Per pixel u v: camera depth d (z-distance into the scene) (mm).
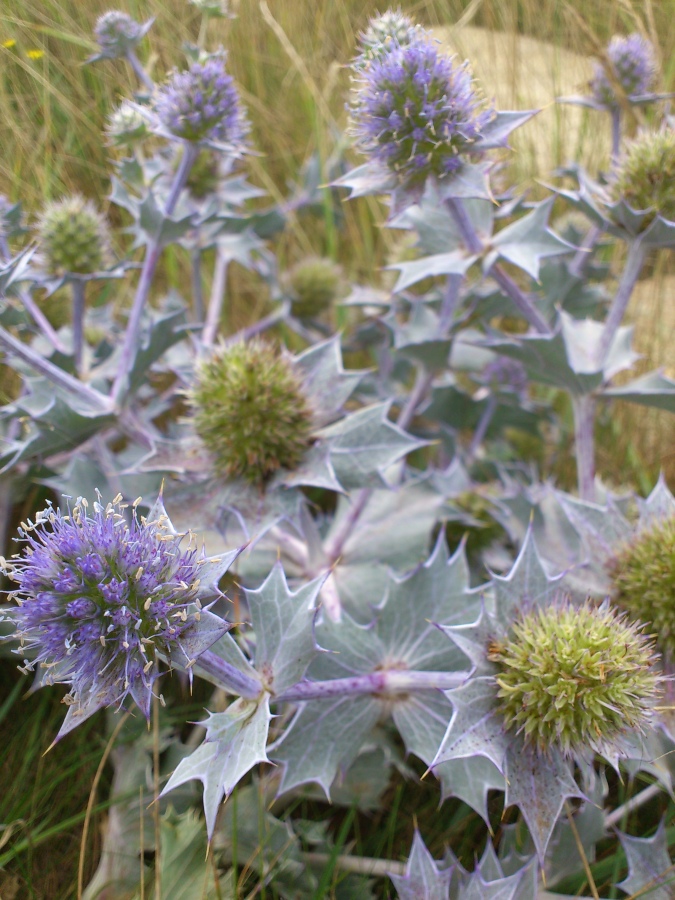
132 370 192
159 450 176
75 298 212
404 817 177
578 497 215
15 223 208
